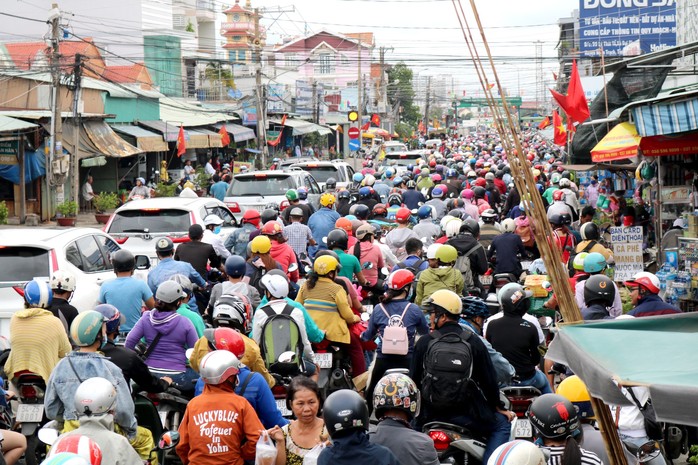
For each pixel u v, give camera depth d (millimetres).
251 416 7875
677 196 23156
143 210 20984
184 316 10898
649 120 15734
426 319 12133
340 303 12297
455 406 8656
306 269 16266
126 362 9500
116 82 56094
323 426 8070
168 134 55906
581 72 59906
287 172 31078
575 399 7816
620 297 13555
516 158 6219
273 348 10648
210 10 101375
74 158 44344
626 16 53562
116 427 8781
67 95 46875
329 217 21078
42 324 10562
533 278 13508
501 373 9547
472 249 16234
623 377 4895
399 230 18688
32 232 16062
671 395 4672
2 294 14516
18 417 10328
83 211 49562
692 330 6191
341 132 104500
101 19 75250
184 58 73000
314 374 11266
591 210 19688
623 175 33406
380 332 11438
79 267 16094
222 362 7816
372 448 6543
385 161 57531
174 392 10305
